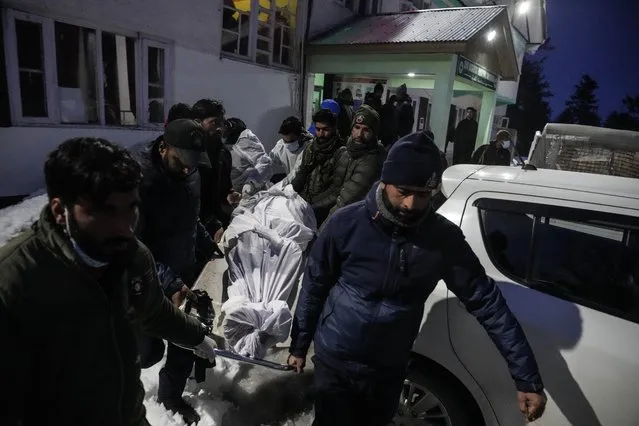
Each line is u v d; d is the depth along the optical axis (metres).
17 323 0.85
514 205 1.91
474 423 1.92
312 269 1.68
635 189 1.89
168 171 1.74
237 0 7.29
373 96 6.80
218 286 2.62
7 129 4.51
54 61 4.80
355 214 1.56
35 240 0.89
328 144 2.98
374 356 1.59
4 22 4.31
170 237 1.86
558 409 1.69
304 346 1.75
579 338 1.67
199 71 6.63
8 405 0.86
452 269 1.56
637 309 1.69
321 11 9.04
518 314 1.77
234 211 3.21
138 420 1.20
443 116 7.84
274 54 8.33
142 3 5.59
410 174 1.33
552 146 4.02
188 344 1.46
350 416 1.73
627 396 1.59
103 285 0.99
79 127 5.14
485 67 9.63
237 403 2.33
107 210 0.84
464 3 15.56
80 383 0.97
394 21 9.40
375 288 1.54
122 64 5.57
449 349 1.88
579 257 1.82
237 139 4.51
